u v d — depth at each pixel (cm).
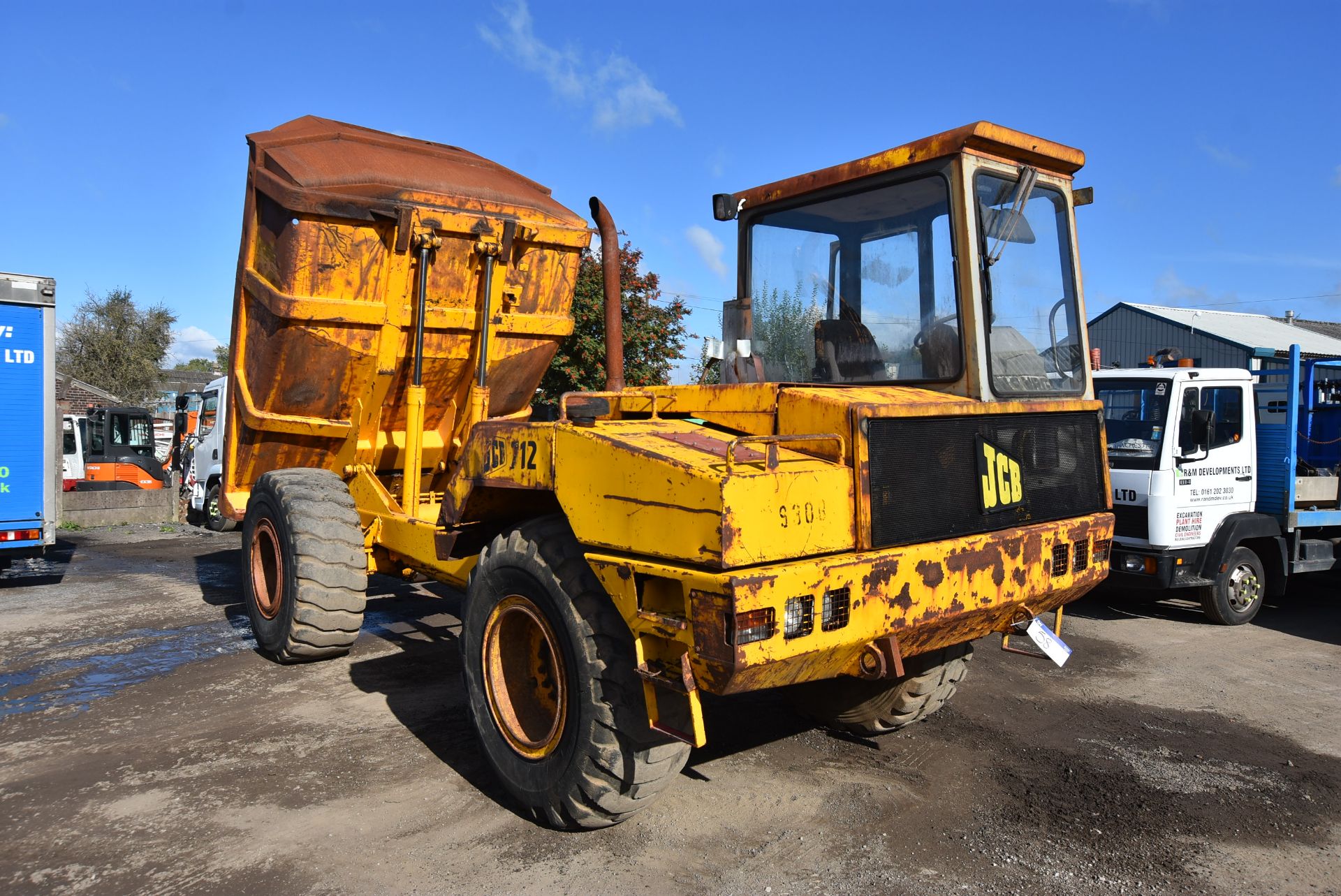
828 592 297
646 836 354
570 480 340
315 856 333
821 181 430
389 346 550
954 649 448
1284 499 826
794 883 321
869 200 416
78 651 627
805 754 446
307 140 564
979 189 378
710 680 287
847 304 427
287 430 584
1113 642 711
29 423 917
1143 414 794
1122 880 329
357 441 584
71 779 402
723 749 453
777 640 282
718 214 484
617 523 319
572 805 337
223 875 319
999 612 364
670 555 297
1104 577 408
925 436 341
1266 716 526
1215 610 774
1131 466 786
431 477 643
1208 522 783
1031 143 388
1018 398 388
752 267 479
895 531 327
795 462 315
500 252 562
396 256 536
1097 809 390
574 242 596
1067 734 486
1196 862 344
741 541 282
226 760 426
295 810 372
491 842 347
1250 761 452
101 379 4141
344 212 507
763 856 340
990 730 488
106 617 743
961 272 373
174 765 420
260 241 545
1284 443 828
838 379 430
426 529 487
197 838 347
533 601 355
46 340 928
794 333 454
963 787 410
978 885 323
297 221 503
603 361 1012
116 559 1101
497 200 566
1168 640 725
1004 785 413
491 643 381
